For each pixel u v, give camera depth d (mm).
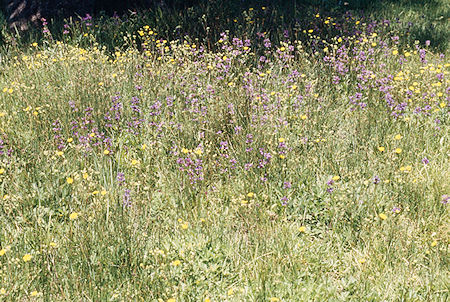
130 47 6844
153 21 7938
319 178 4512
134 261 3598
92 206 4043
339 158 4660
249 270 3643
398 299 3389
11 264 3506
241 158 4676
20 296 3377
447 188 4344
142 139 4980
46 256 3543
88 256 3576
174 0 8633
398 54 6910
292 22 8070
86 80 5680
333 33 7570
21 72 6227
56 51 6855
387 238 3842
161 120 5188
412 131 5090
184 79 5730
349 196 4172
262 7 8680
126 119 5250
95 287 3410
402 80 5848
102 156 4613
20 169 4516
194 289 3488
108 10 8477
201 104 5480
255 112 5211
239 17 7988
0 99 5695
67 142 4930
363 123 5191
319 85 5969
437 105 5590
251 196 4242
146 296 3387
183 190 4336
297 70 6363
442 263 3688
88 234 3770
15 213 4105
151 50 7047
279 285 3471
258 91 5668
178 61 6441
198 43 7207
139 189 4344
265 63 6566
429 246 3846
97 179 4535
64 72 6086
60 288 3389
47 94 5523
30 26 8148
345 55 6363
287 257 3703
